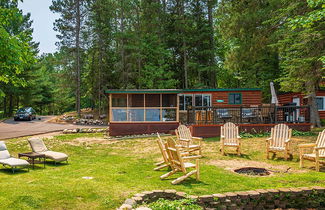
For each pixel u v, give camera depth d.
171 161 7.92
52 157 9.41
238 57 19.91
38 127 23.12
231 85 38.84
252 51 18.78
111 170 8.55
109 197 5.88
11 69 9.91
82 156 11.41
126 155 11.43
